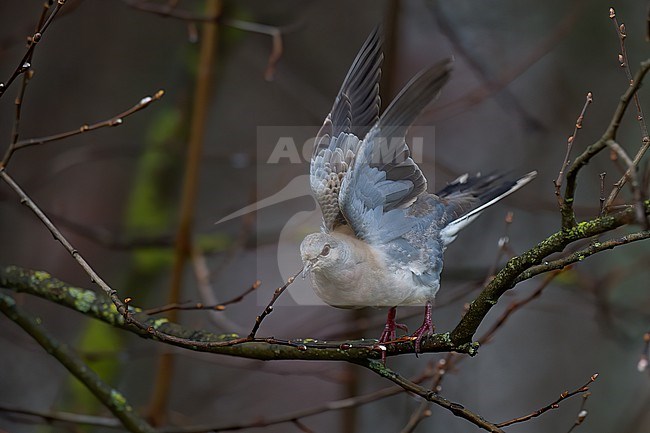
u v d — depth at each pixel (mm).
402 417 13180
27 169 15312
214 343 5656
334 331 12359
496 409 13633
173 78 11773
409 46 13523
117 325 6793
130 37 15883
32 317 7441
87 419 8266
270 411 14773
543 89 13984
